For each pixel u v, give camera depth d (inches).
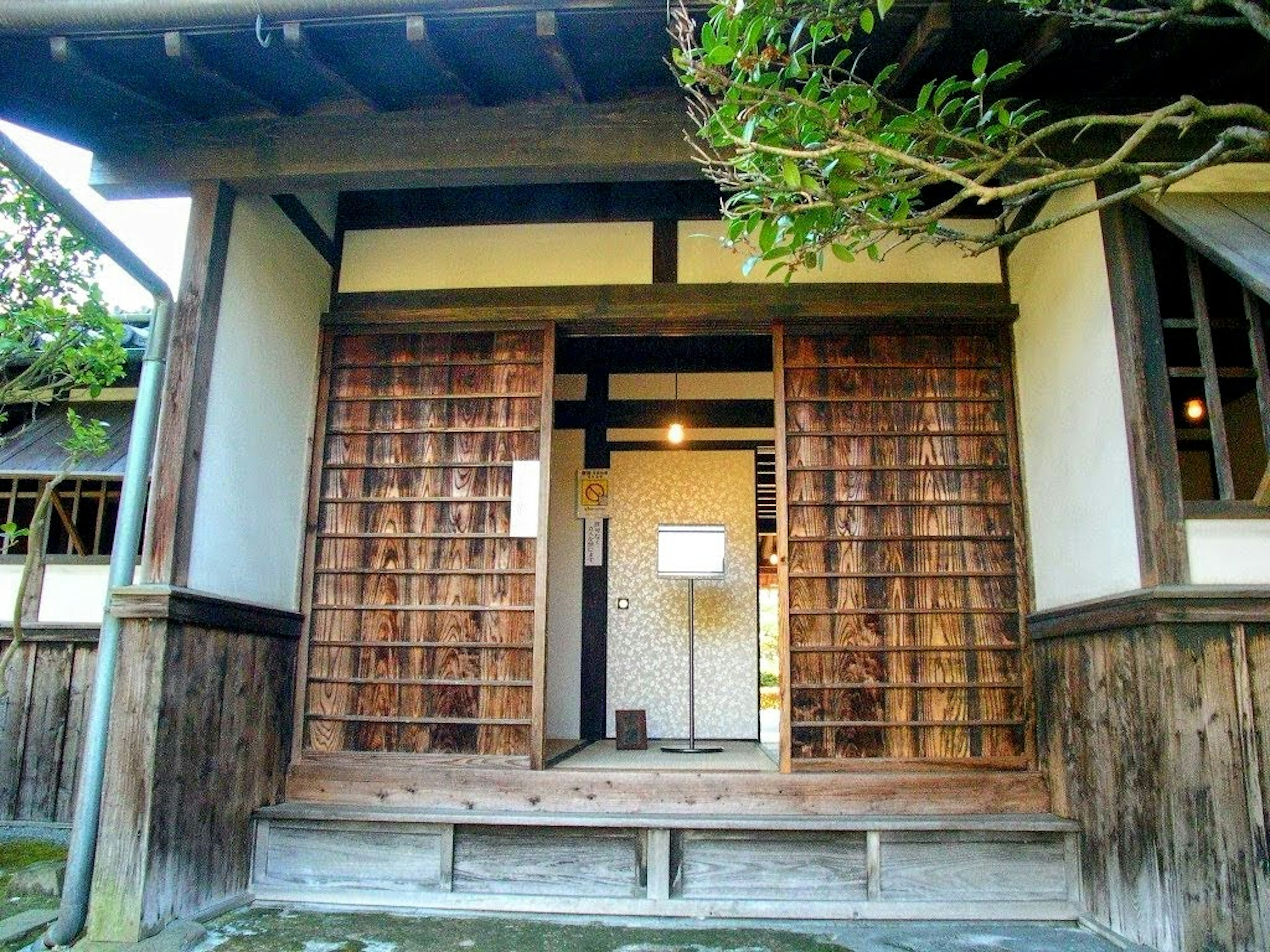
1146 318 124.5
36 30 116.1
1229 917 107.8
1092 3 95.0
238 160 138.9
